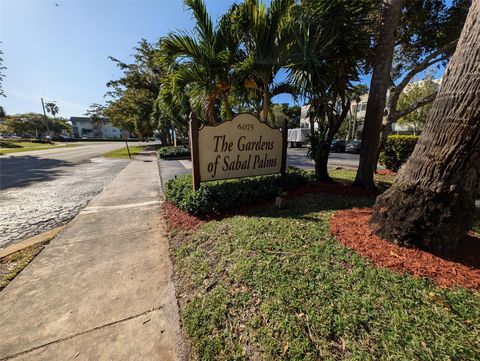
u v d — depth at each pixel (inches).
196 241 107.3
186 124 514.0
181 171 339.3
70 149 888.9
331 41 152.1
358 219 106.9
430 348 46.3
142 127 752.3
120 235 126.4
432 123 73.4
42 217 156.9
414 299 58.6
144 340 60.9
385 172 275.3
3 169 377.4
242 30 172.2
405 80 227.5
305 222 108.8
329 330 52.4
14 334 62.9
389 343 48.1
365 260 75.0
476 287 61.7
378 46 158.2
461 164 68.3
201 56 179.0
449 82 68.2
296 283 67.5
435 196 72.6
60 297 77.6
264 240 92.8
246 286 70.2
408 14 207.5
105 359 55.7
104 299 76.6
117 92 755.4
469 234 92.1
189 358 55.0
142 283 85.1
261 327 56.6
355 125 981.2
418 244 78.2
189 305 69.7
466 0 191.8
